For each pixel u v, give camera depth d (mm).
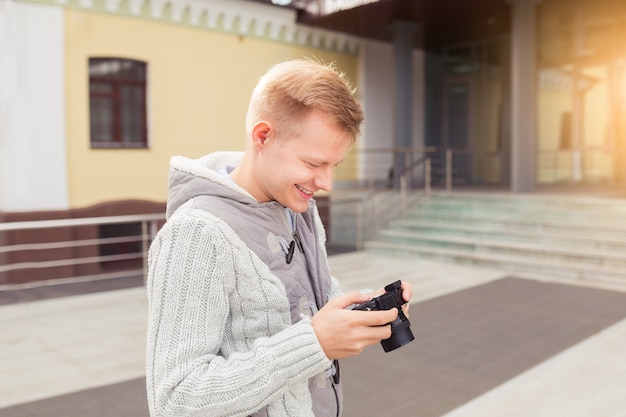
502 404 4082
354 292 1190
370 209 13055
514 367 4824
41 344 5617
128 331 6066
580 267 8539
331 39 14430
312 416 1239
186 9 11352
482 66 16281
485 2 12250
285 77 1160
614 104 13695
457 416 3898
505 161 15766
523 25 11906
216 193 1197
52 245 8258
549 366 4836
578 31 14039
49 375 4754
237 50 12305
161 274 1128
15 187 9297
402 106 14141
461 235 10891
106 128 10523
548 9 12703
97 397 4277
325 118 1134
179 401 1073
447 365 4891
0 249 8500
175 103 11328
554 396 4219
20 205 9344
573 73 14281
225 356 1181
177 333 1109
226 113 12164
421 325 6098
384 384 4484
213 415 1078
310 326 1121
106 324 6344
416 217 12148
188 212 1158
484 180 16516
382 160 16078
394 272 9203
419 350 5281
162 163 11172
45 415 3963
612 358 5004
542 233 9828
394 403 4113
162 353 1105
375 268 9586
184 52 11398
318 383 1305
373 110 15688
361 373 4727
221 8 11828
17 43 9234
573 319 6270
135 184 10781
